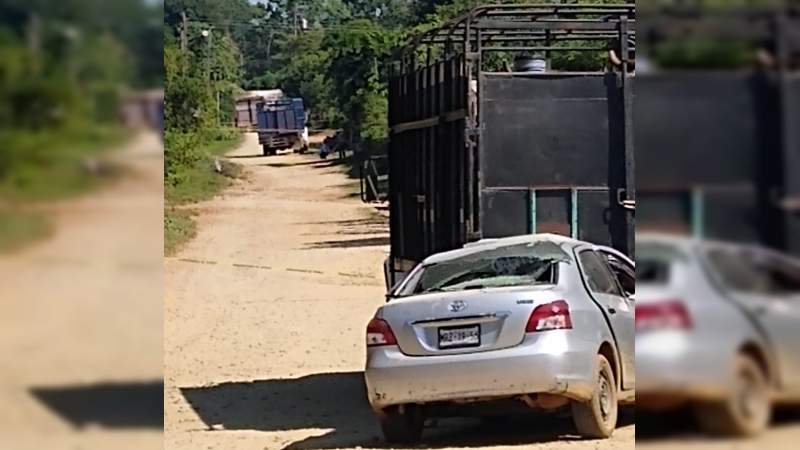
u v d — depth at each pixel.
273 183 60.72
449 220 11.82
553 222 11.49
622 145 11.51
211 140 66.75
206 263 29.39
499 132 11.51
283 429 10.70
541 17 12.24
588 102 11.53
